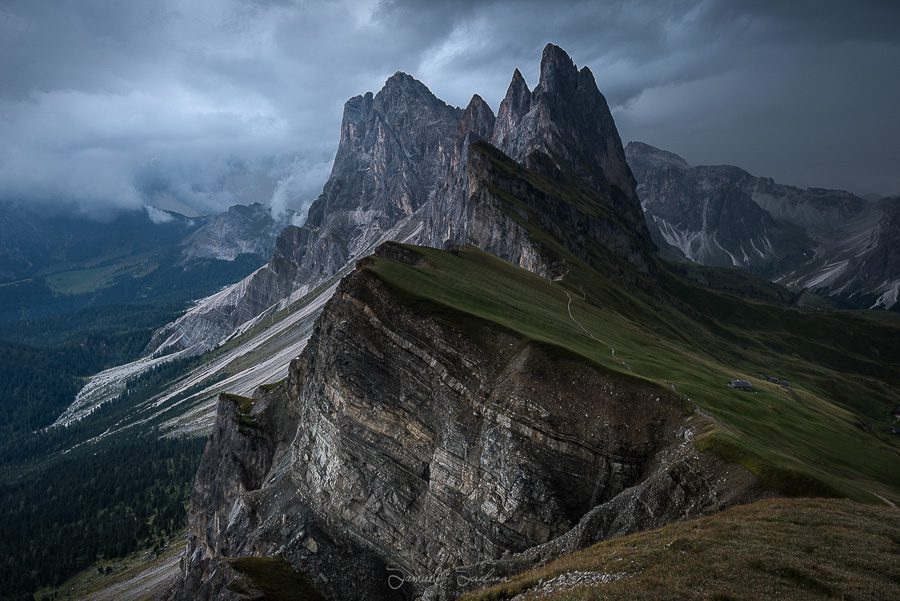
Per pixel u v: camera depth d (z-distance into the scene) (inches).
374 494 3179.1
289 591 2886.3
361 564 3075.8
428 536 2965.1
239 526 3786.9
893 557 1422.2
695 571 1425.9
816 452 3063.5
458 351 3235.7
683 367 4165.8
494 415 2930.6
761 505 1860.2
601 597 1384.1
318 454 3499.0
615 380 2918.3
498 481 2778.1
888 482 3002.0
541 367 3021.7
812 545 1502.2
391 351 3368.6
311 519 3321.9
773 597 1274.6
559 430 2787.9
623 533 2119.8
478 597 1770.4
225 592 2795.3
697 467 2204.7
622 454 2659.9
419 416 3191.4
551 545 2269.9
